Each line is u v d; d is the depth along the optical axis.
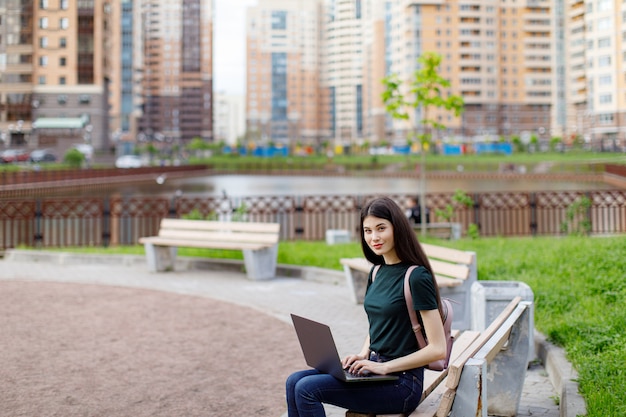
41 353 7.17
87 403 5.65
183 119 182.62
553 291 8.71
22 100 83.88
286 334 8.08
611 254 10.54
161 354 7.18
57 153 84.88
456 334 5.14
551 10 112.31
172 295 10.42
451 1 109.00
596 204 17.12
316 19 167.25
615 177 43.53
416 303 3.79
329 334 3.69
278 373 6.54
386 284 3.95
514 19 113.56
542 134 110.31
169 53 180.75
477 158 88.94
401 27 110.31
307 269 12.03
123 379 6.32
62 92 84.38
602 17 72.12
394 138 120.62
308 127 168.38
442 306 3.98
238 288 11.11
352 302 9.97
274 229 12.00
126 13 115.38
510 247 13.05
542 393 5.98
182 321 8.71
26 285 11.19
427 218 16.69
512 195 18.39
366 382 3.73
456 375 3.67
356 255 12.94
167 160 101.12
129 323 8.57
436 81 16.55
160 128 181.00
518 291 6.65
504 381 5.42
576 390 5.34
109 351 7.28
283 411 5.50
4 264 13.66
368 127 133.75
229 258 13.55
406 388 3.75
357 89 151.50
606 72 71.44
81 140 85.06
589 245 11.91
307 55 166.75
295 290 10.95
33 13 83.31
